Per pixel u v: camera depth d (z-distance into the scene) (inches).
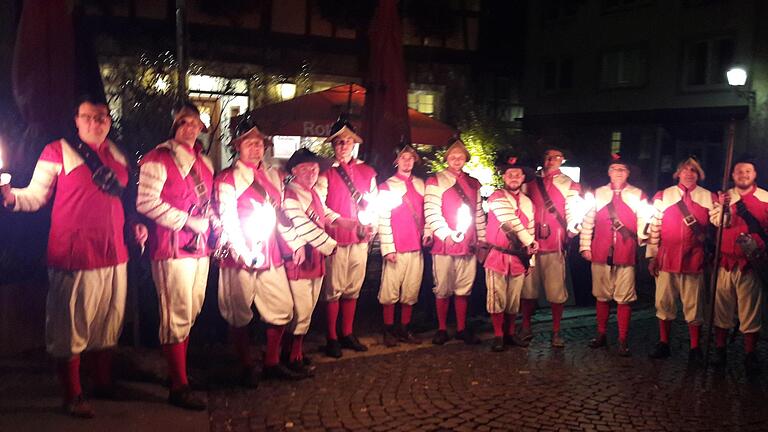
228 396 195.0
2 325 207.0
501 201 247.1
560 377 219.0
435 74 646.5
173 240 175.5
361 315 290.4
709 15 778.2
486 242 250.5
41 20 205.8
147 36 521.3
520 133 612.7
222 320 241.3
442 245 253.0
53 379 193.9
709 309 236.1
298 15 583.2
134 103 277.6
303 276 211.0
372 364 230.1
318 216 217.3
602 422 180.4
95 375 182.2
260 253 196.1
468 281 257.6
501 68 739.4
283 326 208.5
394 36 297.1
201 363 220.4
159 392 191.0
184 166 176.2
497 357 241.6
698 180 243.8
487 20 702.5
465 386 208.2
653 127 830.5
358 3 589.9
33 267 216.2
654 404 194.7
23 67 206.2
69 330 162.9
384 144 294.2
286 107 310.3
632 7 856.3
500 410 188.2
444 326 260.2
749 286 228.8
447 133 337.4
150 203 169.5
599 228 251.8
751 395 203.6
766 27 727.1
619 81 884.6
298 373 212.8
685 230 237.6
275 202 201.2
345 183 233.1
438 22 634.8
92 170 163.6
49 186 161.2
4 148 209.6
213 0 546.6
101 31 516.4
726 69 768.9
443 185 252.4
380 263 304.3
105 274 167.3
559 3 945.5
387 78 295.7
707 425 179.2
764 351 255.9
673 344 265.0
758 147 736.3
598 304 256.2
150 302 228.2
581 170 819.4
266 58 547.2
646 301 341.1
